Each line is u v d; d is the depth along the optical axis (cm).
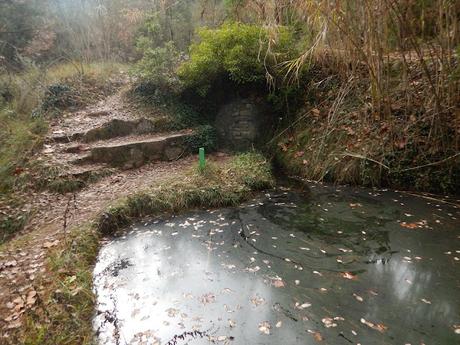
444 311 296
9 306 296
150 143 658
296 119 714
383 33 429
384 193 541
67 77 827
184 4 1100
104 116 736
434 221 447
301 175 645
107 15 1038
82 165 593
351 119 624
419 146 536
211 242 423
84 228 426
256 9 608
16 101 710
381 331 275
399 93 569
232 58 670
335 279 344
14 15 970
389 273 350
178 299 322
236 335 277
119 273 365
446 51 439
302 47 642
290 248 404
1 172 547
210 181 555
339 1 362
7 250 387
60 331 272
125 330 286
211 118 785
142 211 494
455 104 469
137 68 799
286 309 304
